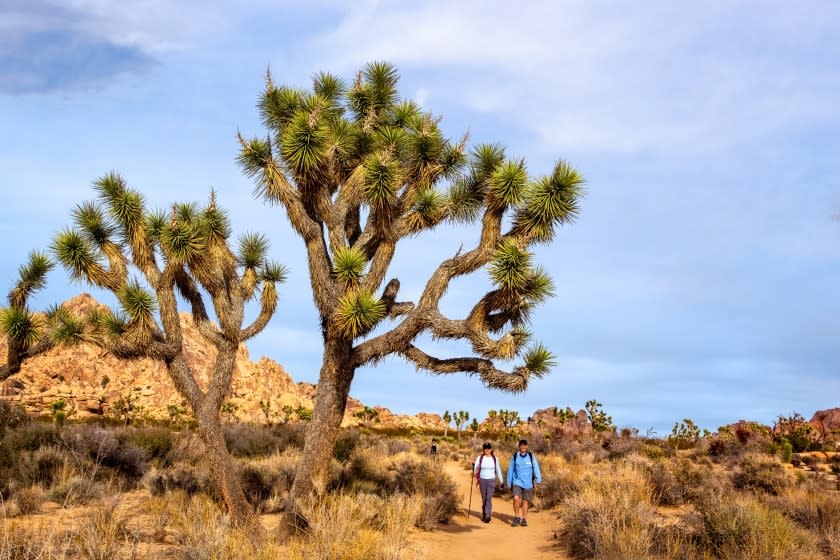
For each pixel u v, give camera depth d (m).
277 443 20.48
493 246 10.74
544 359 10.16
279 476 13.34
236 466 14.52
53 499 10.69
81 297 67.00
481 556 9.55
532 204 10.47
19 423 17.22
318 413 10.41
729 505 9.10
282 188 10.20
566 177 10.44
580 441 36.44
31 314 11.95
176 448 16.25
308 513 9.14
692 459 26.53
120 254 11.23
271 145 10.44
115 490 11.41
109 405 66.19
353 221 12.08
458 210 11.55
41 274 12.89
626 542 8.44
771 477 15.30
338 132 11.73
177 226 10.33
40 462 12.41
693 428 44.84
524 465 12.80
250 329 11.42
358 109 13.18
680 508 12.41
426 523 11.17
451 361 10.52
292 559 7.27
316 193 10.48
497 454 24.97
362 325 9.92
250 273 11.83
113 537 7.30
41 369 70.50
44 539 6.84
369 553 7.38
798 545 8.44
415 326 10.41
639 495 12.07
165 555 7.39
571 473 15.77
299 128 9.97
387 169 10.48
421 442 41.97
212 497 11.23
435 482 14.43
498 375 10.14
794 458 25.14
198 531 7.85
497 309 10.77
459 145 12.12
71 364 72.38
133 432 17.00
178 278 11.12
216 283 10.80
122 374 73.88
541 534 11.55
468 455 29.97
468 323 10.35
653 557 7.98
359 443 22.02
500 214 10.88
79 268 10.88
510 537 11.26
